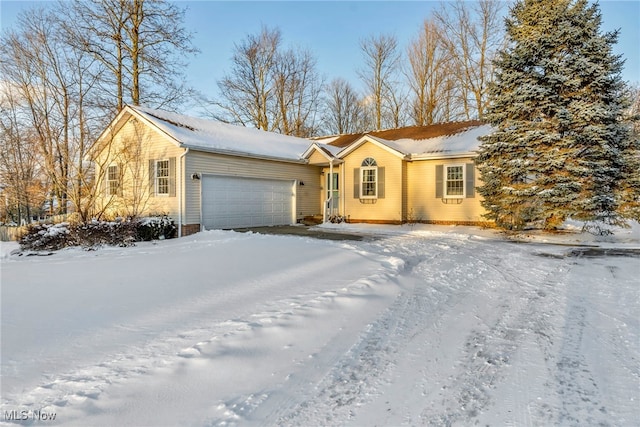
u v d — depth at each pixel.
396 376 3.13
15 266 7.73
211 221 14.55
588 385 2.94
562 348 3.65
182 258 8.23
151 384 2.88
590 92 12.07
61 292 5.46
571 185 11.68
